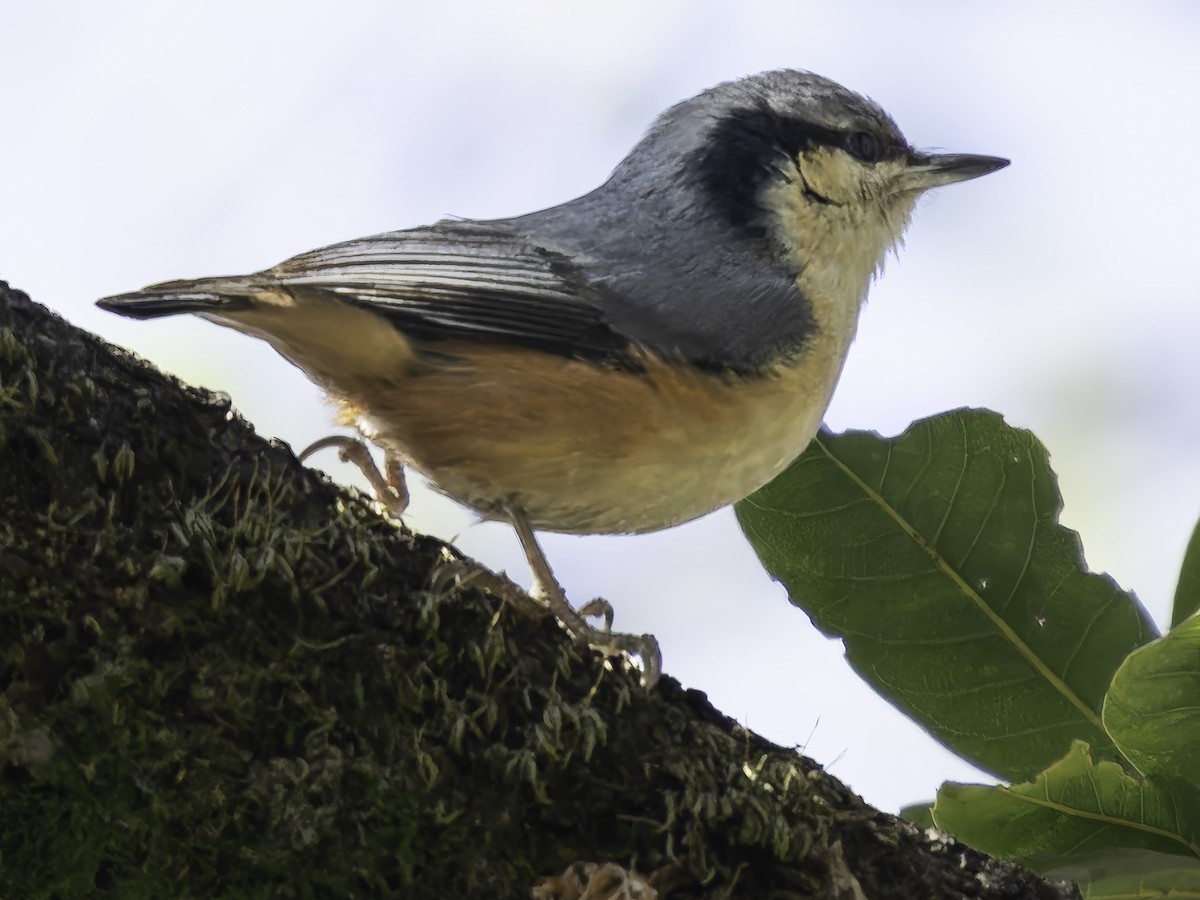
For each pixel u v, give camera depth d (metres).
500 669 2.68
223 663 2.67
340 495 2.68
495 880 2.67
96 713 2.67
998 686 2.70
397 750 2.67
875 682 2.70
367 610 2.68
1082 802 2.68
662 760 2.68
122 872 2.66
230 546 2.67
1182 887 2.68
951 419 2.70
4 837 2.66
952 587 2.70
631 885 2.67
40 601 2.67
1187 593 2.68
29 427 2.67
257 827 2.67
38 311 2.68
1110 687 2.67
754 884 2.68
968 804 2.68
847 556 2.70
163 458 2.68
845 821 2.69
